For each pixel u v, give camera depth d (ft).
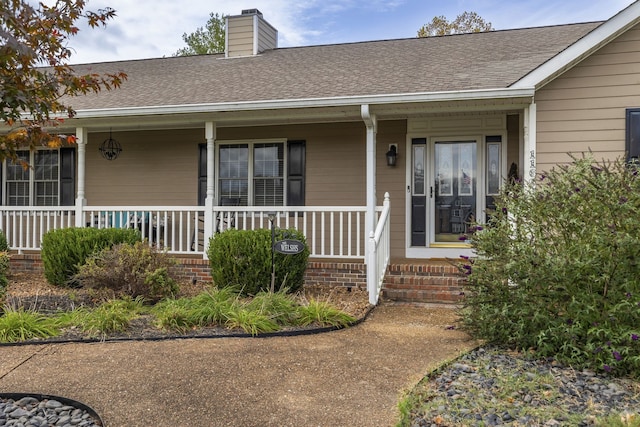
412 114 25.72
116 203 33.06
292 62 34.76
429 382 12.75
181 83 33.06
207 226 26.16
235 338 16.51
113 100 30.42
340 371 13.60
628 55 21.45
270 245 22.24
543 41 30.91
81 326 17.16
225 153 31.86
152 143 32.63
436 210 28.91
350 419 10.77
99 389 12.14
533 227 15.90
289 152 30.76
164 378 12.85
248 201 31.32
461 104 23.07
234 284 22.15
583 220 14.90
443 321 19.39
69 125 27.89
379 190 29.43
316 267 24.72
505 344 15.61
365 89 25.76
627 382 12.62
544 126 22.33
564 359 13.76
